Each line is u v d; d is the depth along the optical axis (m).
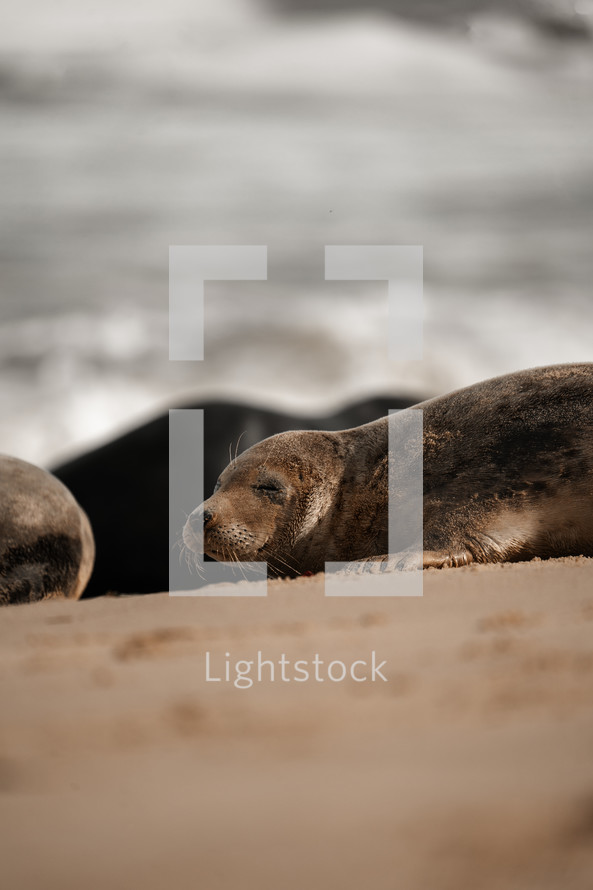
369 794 3.24
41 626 7.77
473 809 3.04
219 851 2.80
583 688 4.69
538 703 4.45
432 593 8.48
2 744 4.04
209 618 7.57
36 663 5.91
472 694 4.65
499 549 12.38
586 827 2.91
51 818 3.11
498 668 5.24
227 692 4.89
